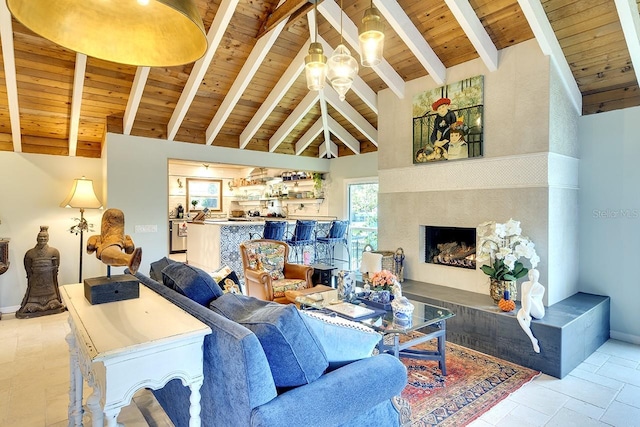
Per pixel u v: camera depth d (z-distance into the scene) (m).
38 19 1.21
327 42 4.62
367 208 7.05
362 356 1.87
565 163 3.82
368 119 6.12
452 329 3.71
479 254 3.86
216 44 3.89
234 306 1.80
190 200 10.60
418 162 4.64
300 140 6.95
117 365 1.30
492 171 3.97
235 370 1.41
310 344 1.56
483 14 3.61
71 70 4.19
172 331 1.46
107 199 5.04
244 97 5.43
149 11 1.36
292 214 8.91
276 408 1.38
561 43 3.62
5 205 4.86
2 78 4.04
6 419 2.42
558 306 3.54
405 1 3.81
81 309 1.73
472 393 2.70
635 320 3.74
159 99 5.04
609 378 2.97
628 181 3.77
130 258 1.64
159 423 2.37
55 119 4.86
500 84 3.89
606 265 3.92
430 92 4.50
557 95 3.66
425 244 4.73
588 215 4.04
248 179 10.70
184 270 2.09
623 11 3.04
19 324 4.32
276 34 4.16
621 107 3.84
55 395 2.73
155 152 5.42
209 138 5.79
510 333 3.26
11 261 4.89
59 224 5.21
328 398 1.51
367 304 3.23
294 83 5.47
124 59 1.39
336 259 7.55
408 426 2.18
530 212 3.69
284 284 4.16
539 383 2.89
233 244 6.40
